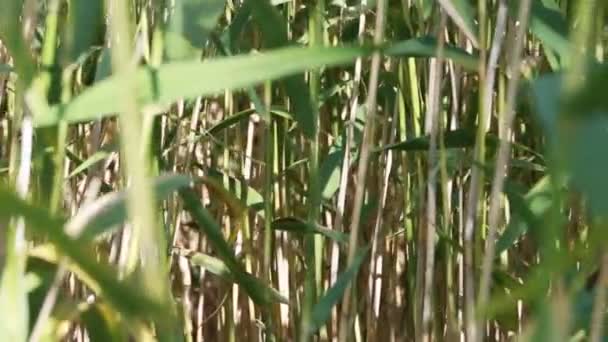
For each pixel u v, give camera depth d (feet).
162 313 1.28
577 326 2.02
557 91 1.18
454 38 3.74
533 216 2.65
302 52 1.47
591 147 1.09
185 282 5.16
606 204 1.09
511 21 3.04
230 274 3.78
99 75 2.62
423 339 3.04
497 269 2.98
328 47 1.48
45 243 2.21
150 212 1.23
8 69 2.80
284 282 4.40
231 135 4.80
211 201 4.60
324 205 4.16
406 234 4.06
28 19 1.98
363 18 3.60
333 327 4.51
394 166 4.28
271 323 3.86
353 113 3.50
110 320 1.96
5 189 1.09
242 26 3.37
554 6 2.70
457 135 2.98
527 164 3.19
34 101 1.73
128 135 1.18
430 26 3.51
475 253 2.95
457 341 3.22
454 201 4.03
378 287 4.19
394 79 3.85
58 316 1.94
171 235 3.68
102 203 1.87
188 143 3.85
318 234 3.64
